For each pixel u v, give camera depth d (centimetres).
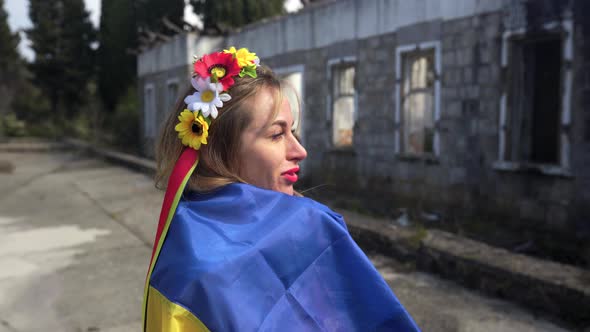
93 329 367
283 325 91
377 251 515
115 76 2252
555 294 352
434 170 744
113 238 634
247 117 106
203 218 98
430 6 730
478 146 676
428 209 702
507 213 638
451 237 480
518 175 628
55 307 408
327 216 101
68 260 540
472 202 686
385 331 98
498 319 351
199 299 87
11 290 446
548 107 625
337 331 97
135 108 1989
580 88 557
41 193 1002
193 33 1305
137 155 1680
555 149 620
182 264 91
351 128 934
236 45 1241
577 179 564
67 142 2284
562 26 566
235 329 86
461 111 696
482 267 405
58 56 2720
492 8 645
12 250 583
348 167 908
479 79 669
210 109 104
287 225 97
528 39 616
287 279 94
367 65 853
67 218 761
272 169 109
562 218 579
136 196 918
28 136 2662
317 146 978
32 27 2764
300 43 1002
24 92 3125
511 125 639
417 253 468
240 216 98
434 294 401
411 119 802
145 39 1664
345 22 891
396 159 810
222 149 108
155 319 91
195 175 107
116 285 459
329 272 98
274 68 1087
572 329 332
